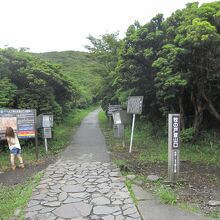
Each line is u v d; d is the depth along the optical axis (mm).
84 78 55781
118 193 7531
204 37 9656
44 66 16453
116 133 15320
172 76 11422
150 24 13344
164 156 11445
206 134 13547
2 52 15047
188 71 11727
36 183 8609
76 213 6414
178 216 6172
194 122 13719
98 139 17516
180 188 7832
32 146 14508
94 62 26094
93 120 33156
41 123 13617
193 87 12742
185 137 12812
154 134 16281
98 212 6426
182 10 12898
